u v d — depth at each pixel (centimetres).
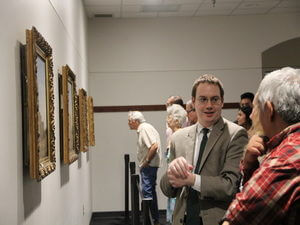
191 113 383
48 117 214
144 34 685
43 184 213
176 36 688
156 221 527
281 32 692
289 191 96
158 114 684
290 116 106
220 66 691
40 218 203
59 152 280
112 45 682
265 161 105
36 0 209
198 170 184
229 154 179
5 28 148
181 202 187
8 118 149
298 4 640
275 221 98
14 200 154
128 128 682
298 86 107
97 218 664
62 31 316
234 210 103
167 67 687
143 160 536
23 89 173
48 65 215
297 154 99
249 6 643
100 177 677
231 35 692
